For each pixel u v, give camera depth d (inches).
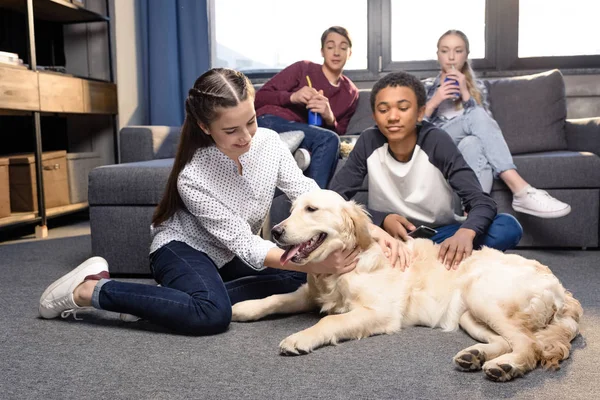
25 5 132.4
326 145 101.2
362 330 61.5
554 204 104.6
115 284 65.7
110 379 51.9
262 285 75.5
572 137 131.8
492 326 56.2
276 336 63.5
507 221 76.9
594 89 149.6
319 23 175.3
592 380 49.8
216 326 63.7
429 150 75.9
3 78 121.7
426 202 76.8
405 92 71.9
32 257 114.6
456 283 63.1
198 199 67.6
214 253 73.6
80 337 64.3
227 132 62.4
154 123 170.2
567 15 160.1
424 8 165.9
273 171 73.0
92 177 98.9
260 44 179.6
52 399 47.7
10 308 77.4
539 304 55.7
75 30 180.2
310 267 64.1
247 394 48.1
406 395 47.3
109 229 99.6
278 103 124.0
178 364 55.4
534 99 134.8
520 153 133.6
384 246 66.6
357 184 81.4
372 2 165.5
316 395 47.6
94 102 159.0
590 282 87.8
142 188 97.5
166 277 68.1
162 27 166.9
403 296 64.7
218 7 178.9
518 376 50.6
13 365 55.8
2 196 135.0
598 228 114.8
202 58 168.2
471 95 120.1
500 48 160.6
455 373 51.9
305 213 62.4
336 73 130.5
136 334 65.1
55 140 178.2
